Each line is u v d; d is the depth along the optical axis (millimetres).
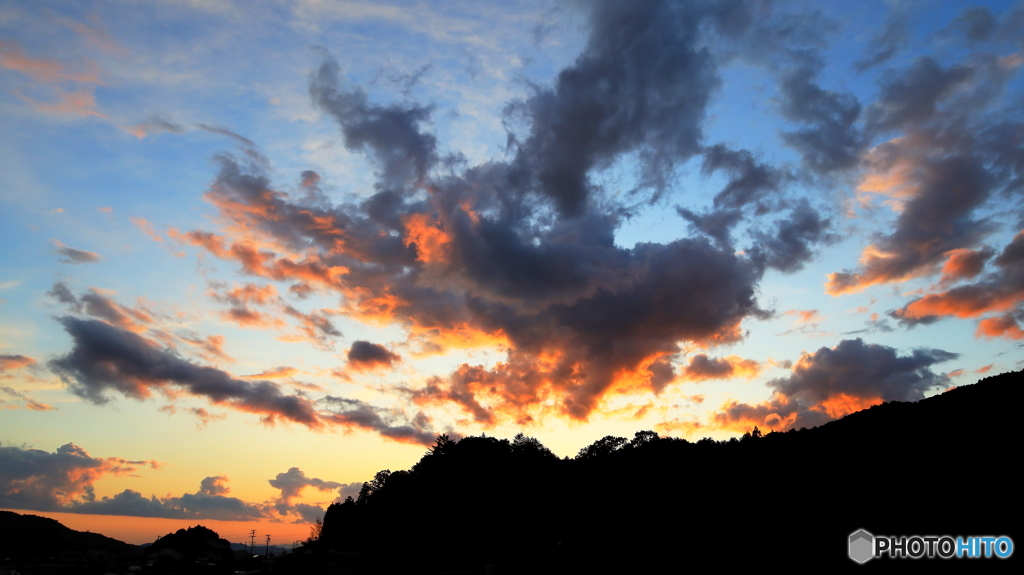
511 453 175625
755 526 75188
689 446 124812
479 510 149875
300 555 173875
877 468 71250
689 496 96000
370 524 166375
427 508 149250
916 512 58031
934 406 81875
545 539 108125
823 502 70250
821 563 58188
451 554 133375
